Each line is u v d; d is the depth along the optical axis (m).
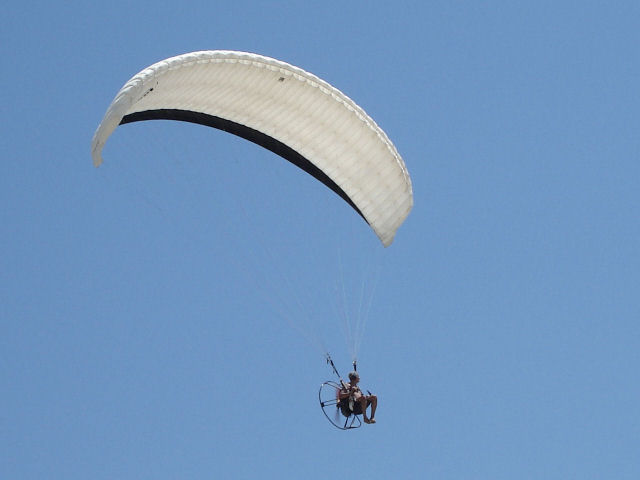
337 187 42.62
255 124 40.97
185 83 38.12
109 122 35.56
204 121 41.78
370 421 41.19
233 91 39.69
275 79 39.88
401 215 42.94
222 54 38.22
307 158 41.66
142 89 36.12
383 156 41.91
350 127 41.31
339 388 41.31
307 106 40.81
